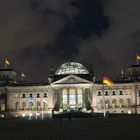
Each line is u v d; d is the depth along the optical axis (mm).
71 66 189125
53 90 171375
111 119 96625
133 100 168875
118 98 170875
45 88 173125
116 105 170625
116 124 67062
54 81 173750
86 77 175625
